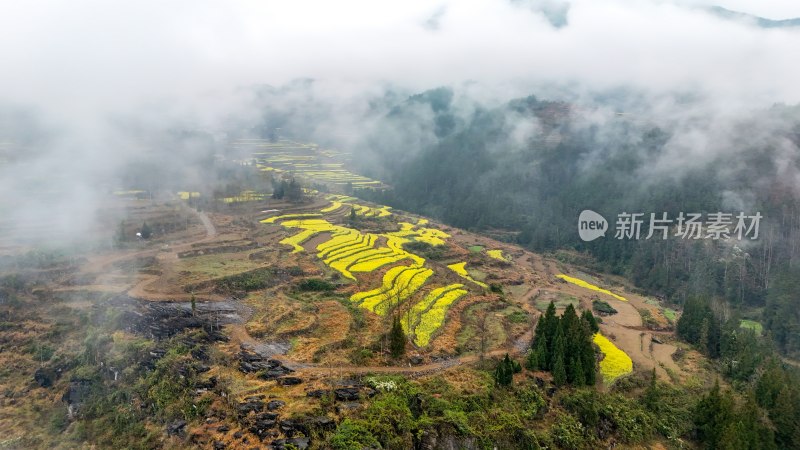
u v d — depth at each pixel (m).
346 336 62.44
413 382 53.34
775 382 67.06
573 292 115.44
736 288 127.62
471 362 61.38
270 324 64.50
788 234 137.75
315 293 80.00
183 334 61.72
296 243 107.12
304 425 43.66
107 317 68.25
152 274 81.38
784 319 111.62
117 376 60.19
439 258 119.56
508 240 180.62
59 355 65.12
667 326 98.75
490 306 84.06
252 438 43.59
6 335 68.56
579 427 56.41
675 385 72.06
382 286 85.50
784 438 62.12
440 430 47.50
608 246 161.12
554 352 63.72
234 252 96.38
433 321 71.81
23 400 61.38
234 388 49.91
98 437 54.66
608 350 77.94
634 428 59.22
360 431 43.62
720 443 57.78
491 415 52.25
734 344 84.00
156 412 53.28
